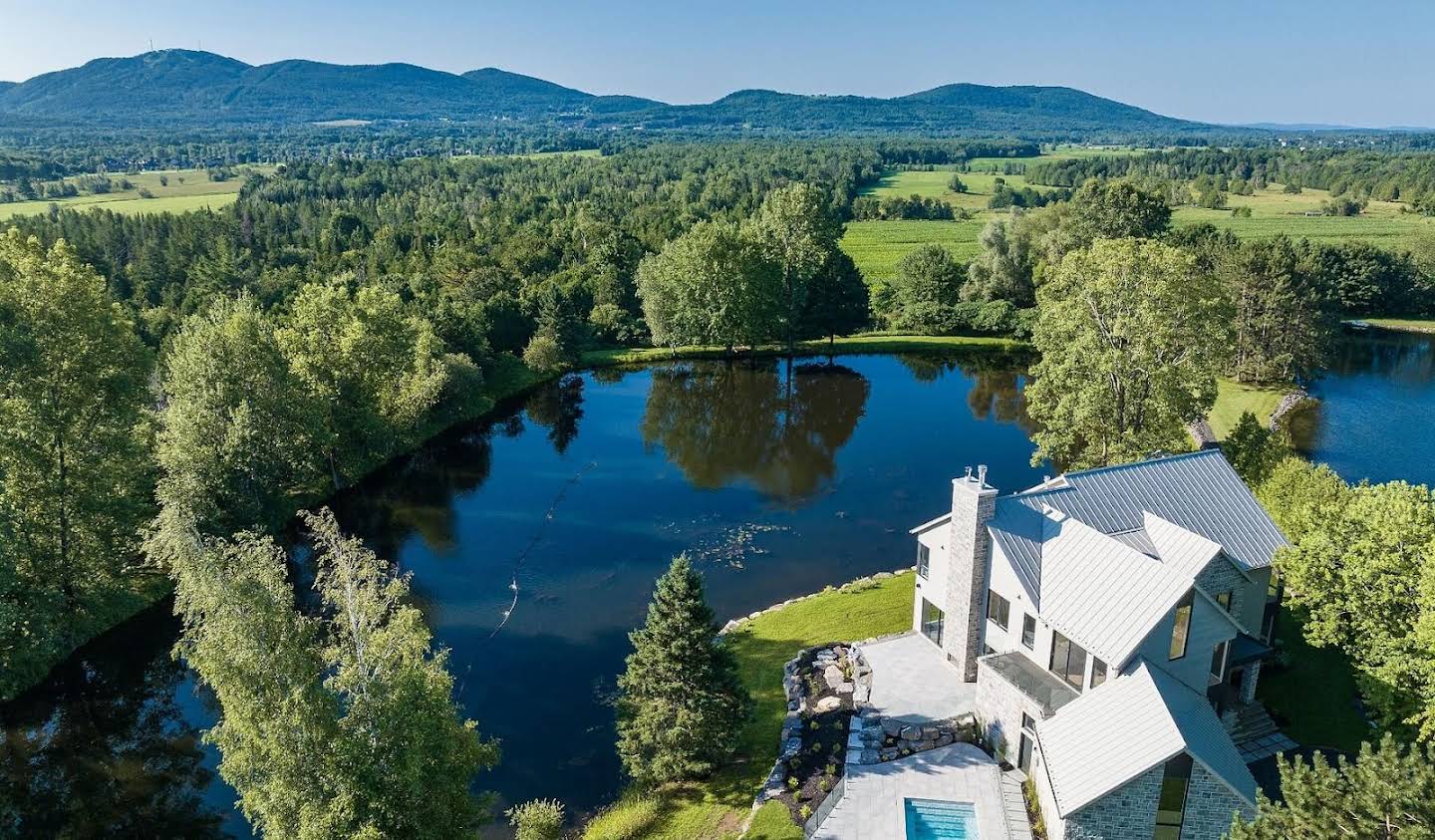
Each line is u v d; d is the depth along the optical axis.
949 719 38.12
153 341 96.94
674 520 65.56
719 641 46.91
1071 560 37.16
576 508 68.31
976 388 104.69
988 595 39.69
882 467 76.69
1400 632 33.06
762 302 113.62
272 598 26.03
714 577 56.00
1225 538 41.66
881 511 66.69
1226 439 56.84
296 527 64.75
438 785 26.39
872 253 183.38
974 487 39.06
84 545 51.12
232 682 25.25
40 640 45.28
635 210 199.50
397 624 27.69
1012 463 77.25
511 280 131.62
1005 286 135.50
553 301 114.50
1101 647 33.31
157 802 38.66
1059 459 63.84
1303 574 35.53
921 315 129.88
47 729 43.88
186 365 60.50
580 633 49.75
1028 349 121.44
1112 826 29.41
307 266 140.88
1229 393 93.38
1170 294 56.19
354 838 23.36
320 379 72.69
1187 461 44.72
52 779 40.25
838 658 43.59
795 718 39.25
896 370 113.69
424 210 197.75
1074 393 60.50
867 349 121.50
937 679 41.25
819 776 34.97
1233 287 97.06
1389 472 71.88
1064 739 31.67
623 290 132.62
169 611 53.69
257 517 58.28
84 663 48.66
